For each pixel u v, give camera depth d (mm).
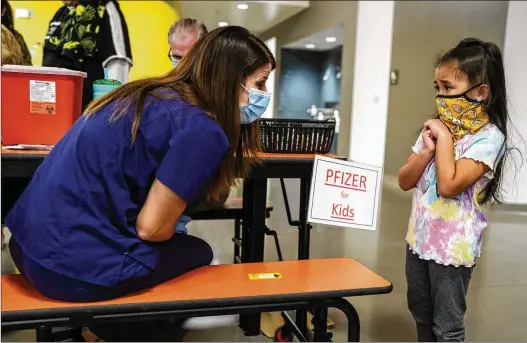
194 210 2305
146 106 1305
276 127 1974
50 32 2725
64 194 1275
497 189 1613
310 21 8469
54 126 1791
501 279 1938
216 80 1352
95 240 1280
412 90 6020
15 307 1251
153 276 1378
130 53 2857
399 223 3732
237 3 7688
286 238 3277
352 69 7516
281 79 10258
